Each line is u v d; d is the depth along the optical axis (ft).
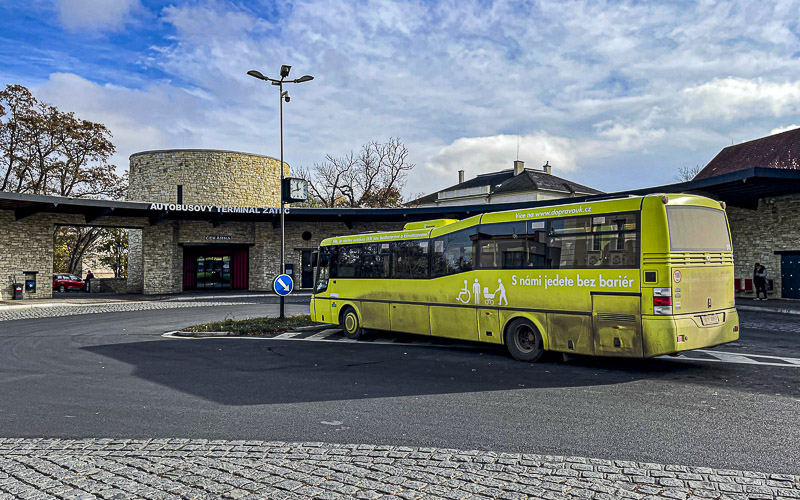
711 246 31.76
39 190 142.82
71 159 143.84
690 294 30.40
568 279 33.60
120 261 181.16
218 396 26.48
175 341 47.50
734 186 67.82
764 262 79.46
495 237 38.19
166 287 112.68
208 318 66.03
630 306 30.76
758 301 74.13
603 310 31.83
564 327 33.65
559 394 26.22
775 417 21.61
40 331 54.75
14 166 138.51
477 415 22.52
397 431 20.40
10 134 135.64
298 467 16.55
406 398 25.72
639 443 18.62
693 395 25.58
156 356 39.19
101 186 151.84
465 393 26.66
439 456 17.44
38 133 137.28
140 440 19.40
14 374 32.42
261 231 118.11
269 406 24.45
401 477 15.69
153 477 15.81
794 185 66.90
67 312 75.61
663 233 29.89
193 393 27.17
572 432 20.01
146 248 112.06
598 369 32.73
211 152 116.47
